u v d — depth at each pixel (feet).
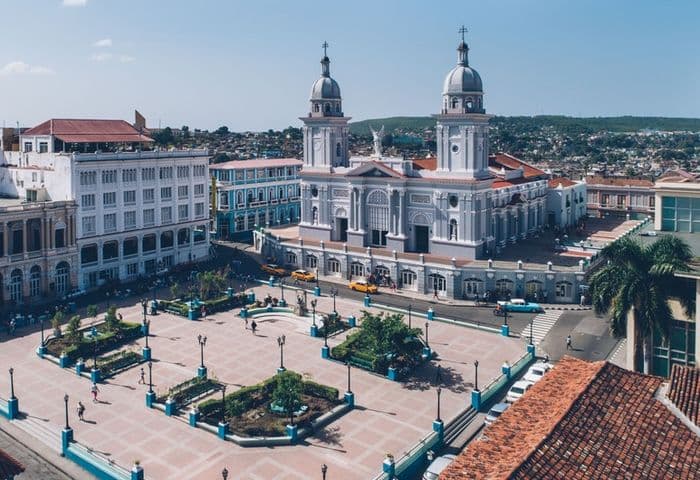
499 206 404.57
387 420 210.18
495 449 110.22
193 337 287.89
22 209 329.93
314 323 295.28
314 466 181.68
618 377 131.75
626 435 112.16
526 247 413.39
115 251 385.50
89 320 311.88
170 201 417.08
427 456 185.37
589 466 102.89
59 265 352.90
